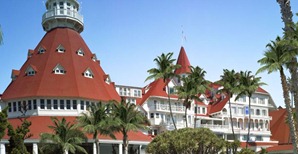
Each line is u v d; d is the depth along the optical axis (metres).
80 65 69.31
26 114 62.31
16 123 59.88
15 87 65.56
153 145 47.06
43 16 75.75
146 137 66.88
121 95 82.38
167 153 46.41
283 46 37.38
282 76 37.72
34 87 63.03
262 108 96.06
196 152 46.31
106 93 69.69
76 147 49.06
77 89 63.91
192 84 63.62
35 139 54.38
